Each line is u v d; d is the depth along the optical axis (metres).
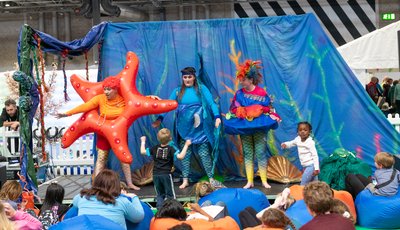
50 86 13.05
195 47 10.12
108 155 9.68
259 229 5.50
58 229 5.68
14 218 5.98
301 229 4.98
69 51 9.66
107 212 6.05
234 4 25.50
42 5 24.81
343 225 4.88
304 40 9.94
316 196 5.07
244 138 9.26
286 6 25.19
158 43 10.16
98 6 20.23
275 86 10.01
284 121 9.98
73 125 9.17
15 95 14.01
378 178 7.80
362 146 9.84
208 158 9.40
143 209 6.62
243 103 9.20
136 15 24.61
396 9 24.52
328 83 9.88
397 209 7.55
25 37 9.05
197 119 9.33
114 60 10.16
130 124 9.11
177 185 9.73
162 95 10.14
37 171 10.51
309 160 8.55
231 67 10.09
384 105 17.52
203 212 6.52
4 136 11.46
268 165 9.88
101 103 9.14
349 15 24.83
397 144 9.80
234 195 7.41
